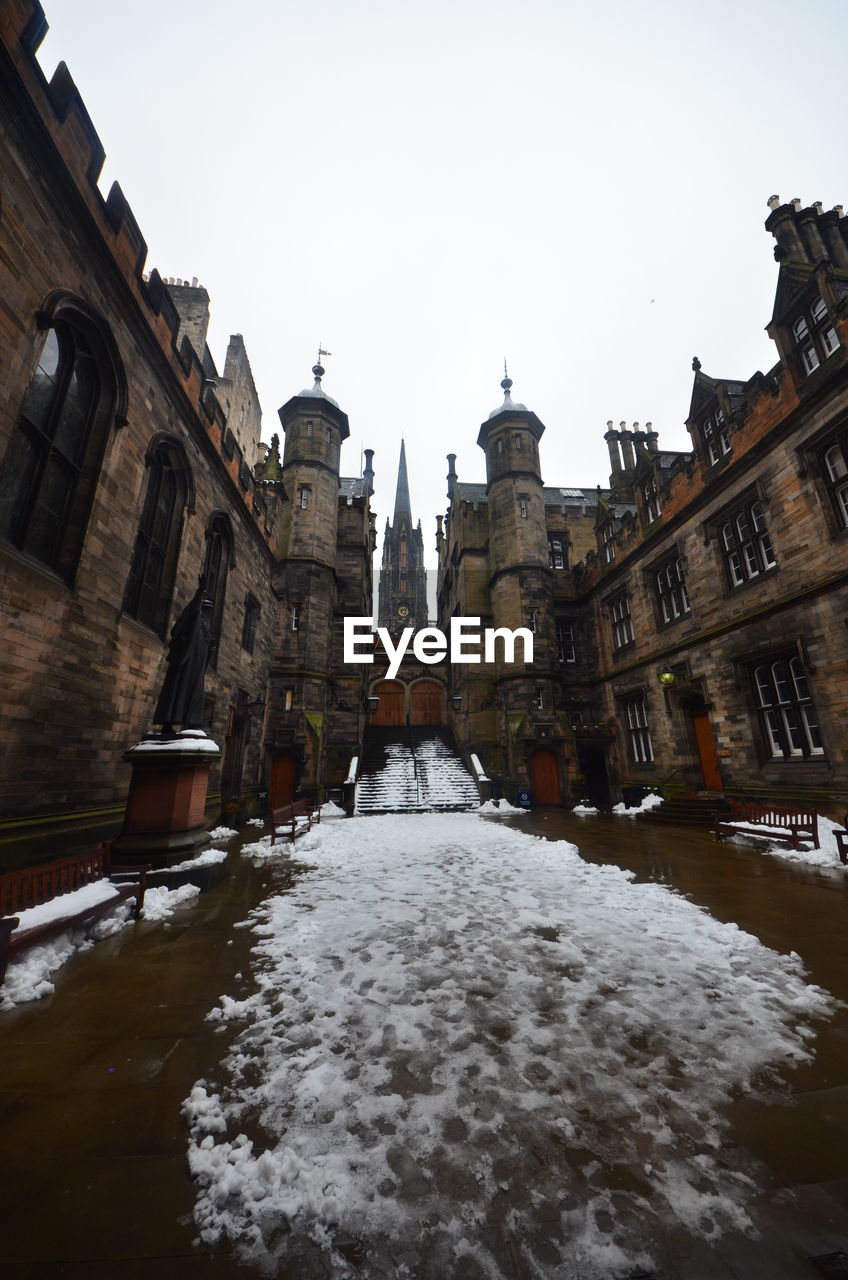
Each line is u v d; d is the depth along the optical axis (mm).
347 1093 2436
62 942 4293
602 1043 2875
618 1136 2148
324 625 19578
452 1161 2008
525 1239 1675
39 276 5863
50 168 5957
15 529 6016
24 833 5875
